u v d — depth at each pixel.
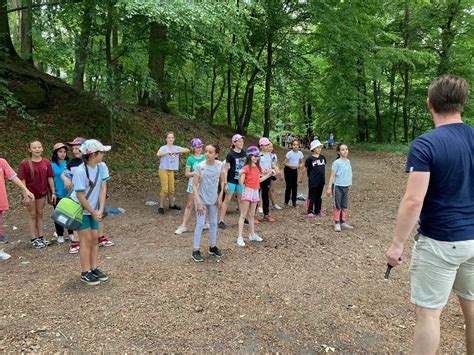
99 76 11.34
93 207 4.23
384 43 23.02
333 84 21.59
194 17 9.47
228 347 3.12
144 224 7.23
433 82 2.41
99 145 4.28
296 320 3.58
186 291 4.13
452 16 21.31
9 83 13.01
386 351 3.12
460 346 3.21
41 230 6.07
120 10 9.87
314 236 6.49
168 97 22.09
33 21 10.81
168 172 8.21
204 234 6.59
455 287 2.44
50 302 3.82
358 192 10.88
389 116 27.98
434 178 2.23
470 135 2.29
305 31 20.88
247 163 5.88
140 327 3.37
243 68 19.78
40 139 11.80
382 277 4.75
